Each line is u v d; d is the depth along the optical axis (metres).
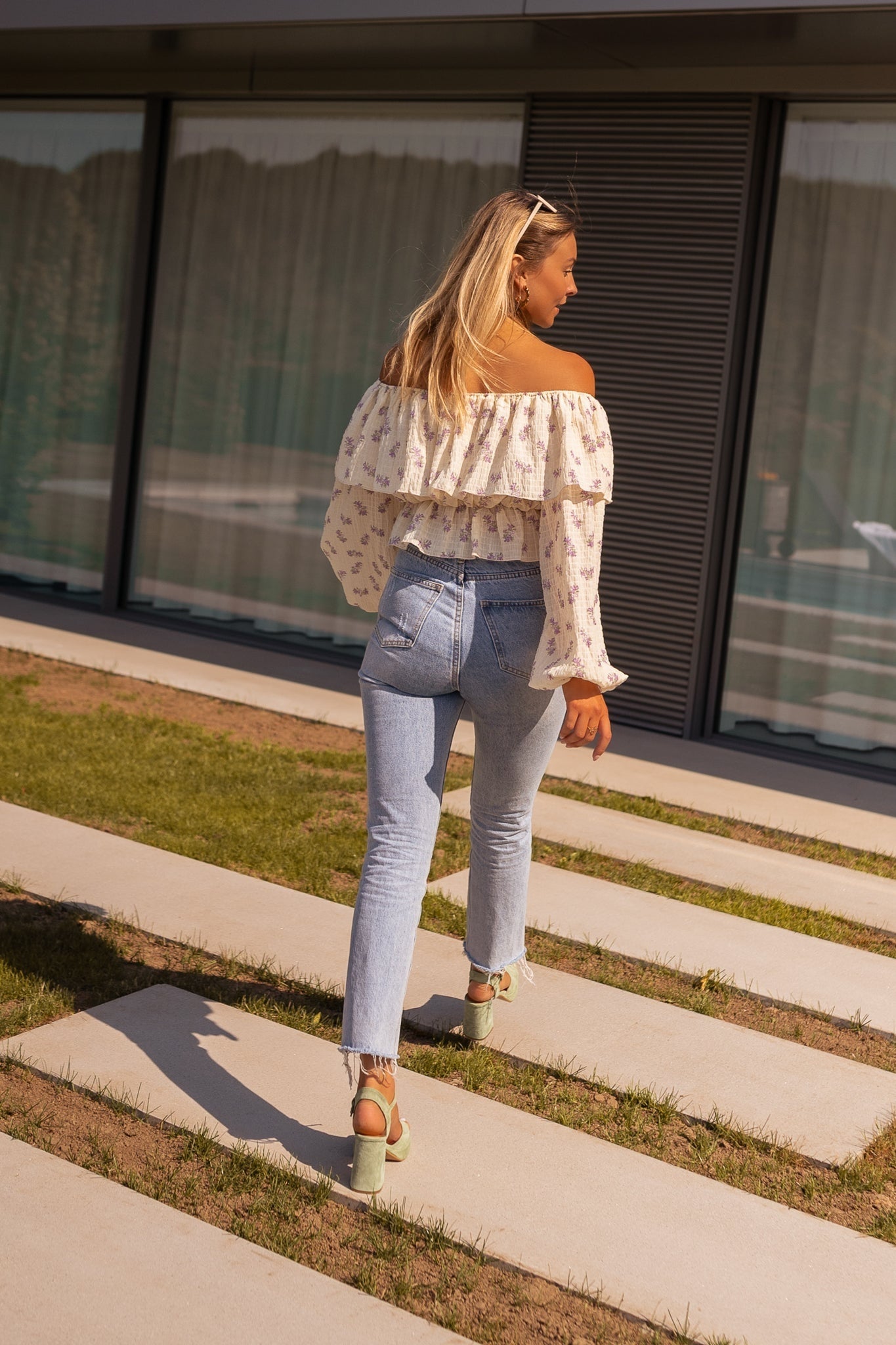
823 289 6.01
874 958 3.77
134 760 5.11
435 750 2.50
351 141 7.30
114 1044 2.91
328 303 7.49
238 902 3.74
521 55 5.89
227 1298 2.14
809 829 5.02
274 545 7.80
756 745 6.27
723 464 6.06
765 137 5.91
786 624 6.28
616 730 6.29
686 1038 3.17
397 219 7.20
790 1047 3.17
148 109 7.83
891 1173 2.69
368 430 2.54
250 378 7.79
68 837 4.15
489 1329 2.15
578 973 3.54
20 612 8.05
